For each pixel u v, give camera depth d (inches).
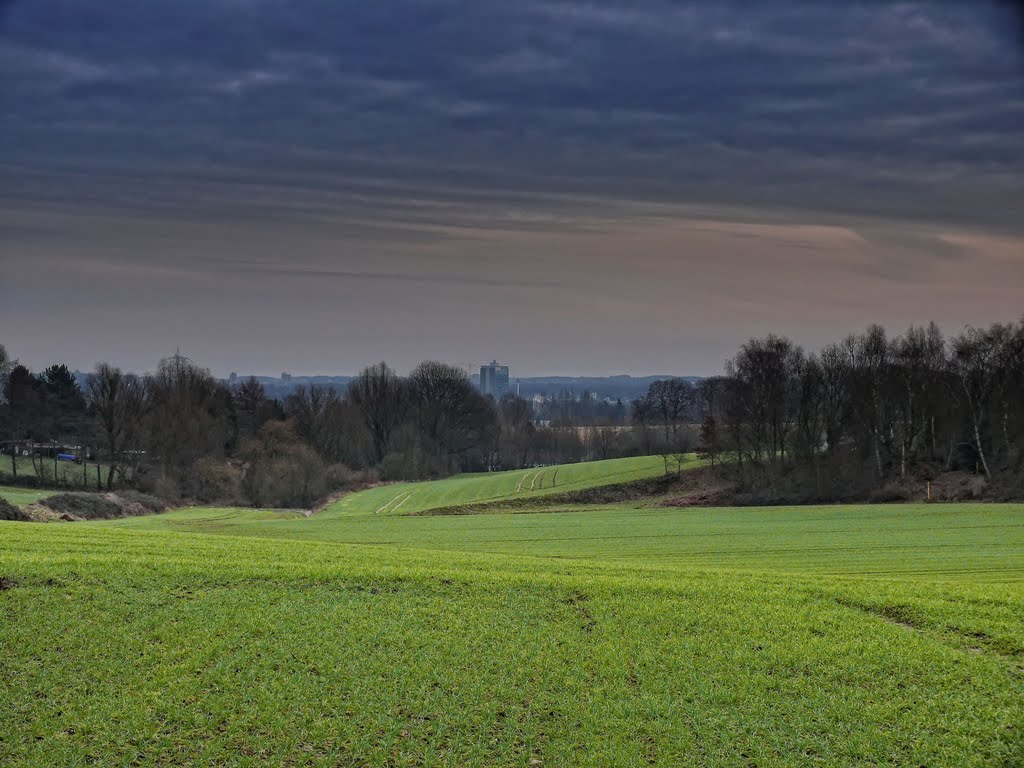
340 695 867.4
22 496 3656.5
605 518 3206.2
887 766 757.9
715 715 847.7
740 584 1286.9
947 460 3863.2
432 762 756.0
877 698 882.1
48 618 992.9
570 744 792.3
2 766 722.2
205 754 751.7
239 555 1385.3
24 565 1144.8
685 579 1321.4
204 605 1068.5
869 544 2304.4
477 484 4815.5
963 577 1673.2
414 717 832.3
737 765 763.4
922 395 3969.0
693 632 1053.2
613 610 1128.2
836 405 4131.4
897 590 1264.8
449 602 1135.6
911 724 826.8
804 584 1302.9
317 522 3169.3
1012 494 3329.2
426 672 920.3
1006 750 781.3
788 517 3065.9
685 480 4188.0
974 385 3860.7
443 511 3742.6
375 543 2477.9
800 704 869.2
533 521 3129.9
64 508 3115.2
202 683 875.4
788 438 4192.9
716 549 2266.2
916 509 3125.0
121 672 890.1
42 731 776.3
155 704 830.5
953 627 1083.3
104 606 1038.4
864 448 4062.5
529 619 1085.1
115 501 3511.3
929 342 4047.7
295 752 767.1
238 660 928.9
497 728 818.8
